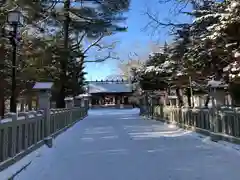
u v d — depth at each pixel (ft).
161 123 55.83
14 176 14.87
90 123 57.88
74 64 75.51
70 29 69.05
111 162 19.42
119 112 121.08
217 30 32.45
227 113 26.58
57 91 65.87
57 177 15.74
